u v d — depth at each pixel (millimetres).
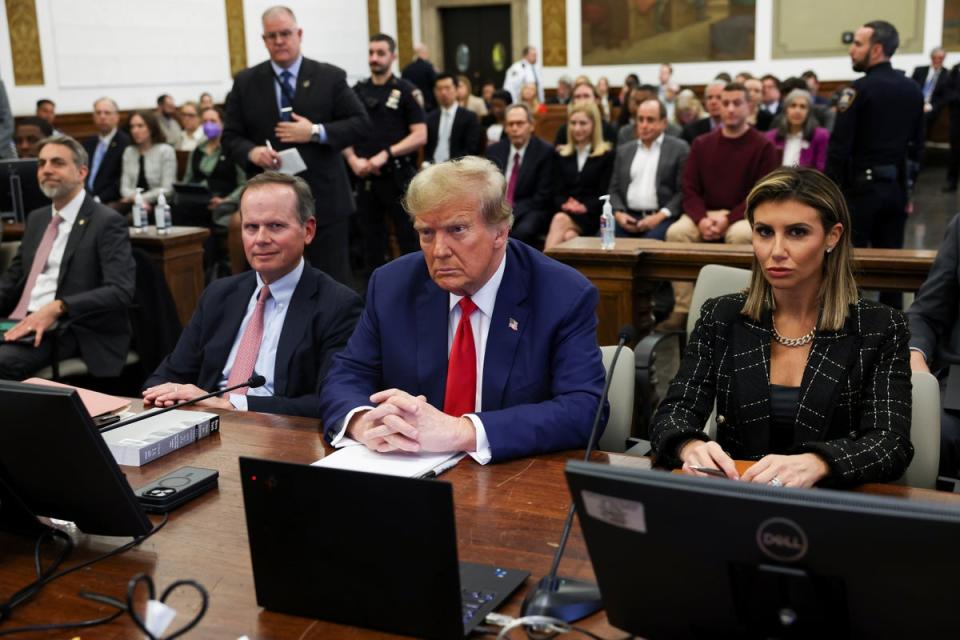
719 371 2080
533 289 2086
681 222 5543
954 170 11234
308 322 2654
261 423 2184
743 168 5395
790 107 6418
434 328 2104
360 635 1265
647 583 1098
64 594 1402
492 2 15117
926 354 2783
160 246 4805
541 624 1245
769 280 1976
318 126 4688
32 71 9484
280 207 2605
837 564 979
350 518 1243
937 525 920
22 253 4258
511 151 6449
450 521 1181
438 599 1220
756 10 13742
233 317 2734
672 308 5820
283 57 4723
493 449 1848
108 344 4094
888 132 5176
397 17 15508
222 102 11984
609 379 1759
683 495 1021
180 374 2768
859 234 5328
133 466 1918
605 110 10148
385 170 6676
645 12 14281
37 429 1446
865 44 5168
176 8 11180
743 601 1045
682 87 14289
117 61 10430
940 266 2883
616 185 6133
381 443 1887
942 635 972
